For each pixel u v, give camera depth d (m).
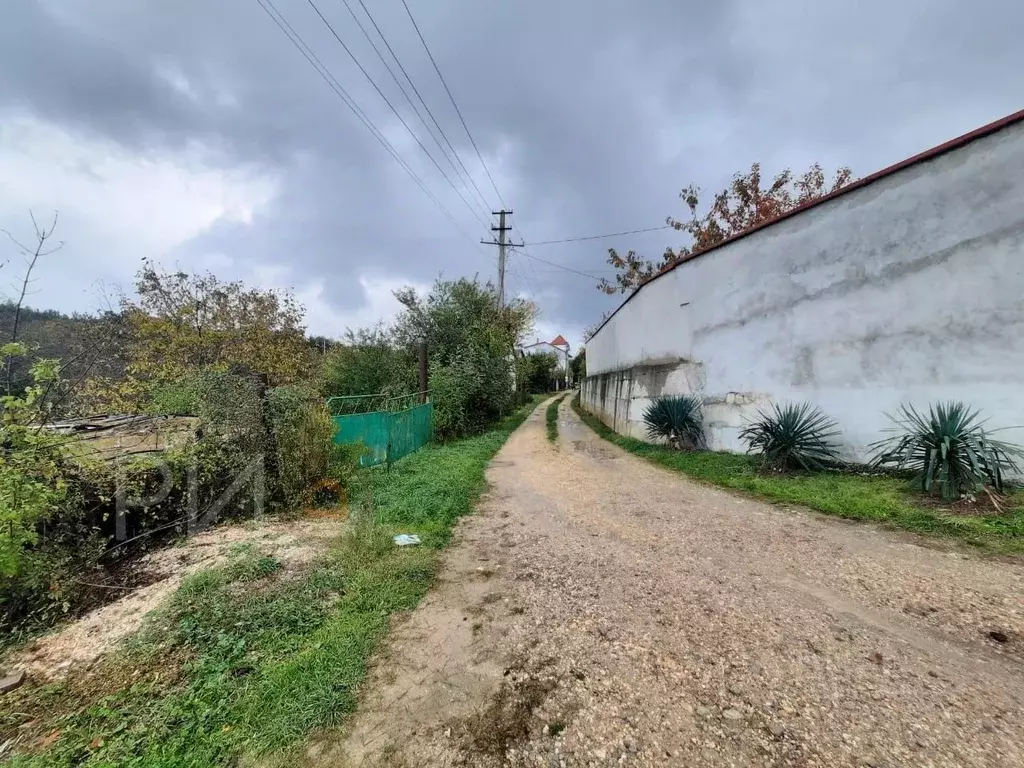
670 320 11.75
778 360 8.58
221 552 4.58
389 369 17.08
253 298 14.54
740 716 2.25
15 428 3.37
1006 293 5.75
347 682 2.55
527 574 4.07
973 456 5.34
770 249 8.70
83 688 2.60
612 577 3.96
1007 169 5.72
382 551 4.54
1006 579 3.66
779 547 4.56
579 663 2.73
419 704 2.41
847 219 7.41
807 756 2.00
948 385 6.27
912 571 3.87
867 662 2.66
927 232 6.45
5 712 2.42
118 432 5.82
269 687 2.51
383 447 9.34
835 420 7.59
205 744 2.15
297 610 3.38
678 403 10.73
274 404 6.24
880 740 2.07
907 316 6.68
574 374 63.94
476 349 17.58
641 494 6.95
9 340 3.97
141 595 3.76
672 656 2.77
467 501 6.55
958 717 2.21
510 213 24.09
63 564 3.72
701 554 4.44
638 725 2.22
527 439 14.38
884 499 5.64
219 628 3.14
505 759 2.04
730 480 7.38
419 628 3.19
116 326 7.35
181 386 6.78
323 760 2.05
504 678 2.61
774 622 3.13
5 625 3.27
